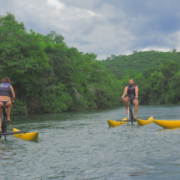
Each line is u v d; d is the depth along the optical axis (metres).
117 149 4.23
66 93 31.64
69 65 31.56
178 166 3.07
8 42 21.36
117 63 190.75
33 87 24.86
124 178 2.73
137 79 79.88
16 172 3.06
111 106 47.72
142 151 3.99
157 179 2.64
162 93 68.81
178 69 68.88
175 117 12.11
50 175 2.92
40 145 4.93
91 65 46.62
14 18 27.27
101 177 2.80
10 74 21.16
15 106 22.84
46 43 34.44
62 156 3.89
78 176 2.86
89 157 3.75
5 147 4.77
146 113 17.14
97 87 42.97
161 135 5.67
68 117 15.44
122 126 8.06
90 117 14.88
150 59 190.12
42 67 23.61
